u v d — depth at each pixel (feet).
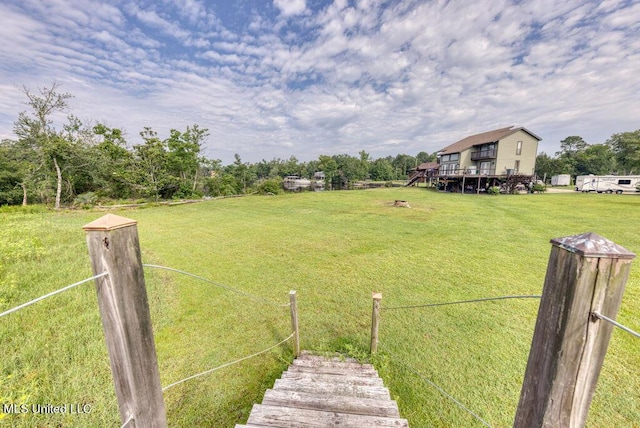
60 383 7.77
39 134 47.70
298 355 9.54
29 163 50.42
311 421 5.41
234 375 8.74
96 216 40.16
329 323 11.72
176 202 56.75
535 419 3.23
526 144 71.82
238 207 47.96
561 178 108.99
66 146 49.06
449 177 80.38
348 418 5.46
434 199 57.11
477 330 11.02
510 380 8.39
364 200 56.80
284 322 11.83
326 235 26.84
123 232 3.30
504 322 11.56
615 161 119.96
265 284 15.70
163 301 13.62
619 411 7.15
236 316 12.31
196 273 17.38
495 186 70.49
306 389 7.00
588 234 2.82
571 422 3.07
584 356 2.89
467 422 7.02
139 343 3.59
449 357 9.46
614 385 7.97
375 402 6.20
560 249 2.88
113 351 3.45
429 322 11.62
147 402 3.76
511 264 18.26
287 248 22.62
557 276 2.93
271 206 48.47
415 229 28.99
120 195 62.54
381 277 16.47
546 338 3.07
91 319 11.05
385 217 36.32
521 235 25.72
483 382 8.32
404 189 87.51
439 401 7.68
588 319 2.80
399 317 12.06
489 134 79.87
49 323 10.68
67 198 55.26
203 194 73.10
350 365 8.87
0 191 51.49
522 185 75.61
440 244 23.16
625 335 10.30
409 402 7.65
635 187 69.41
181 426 6.95
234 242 24.68
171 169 68.18
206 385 8.30
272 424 5.37
